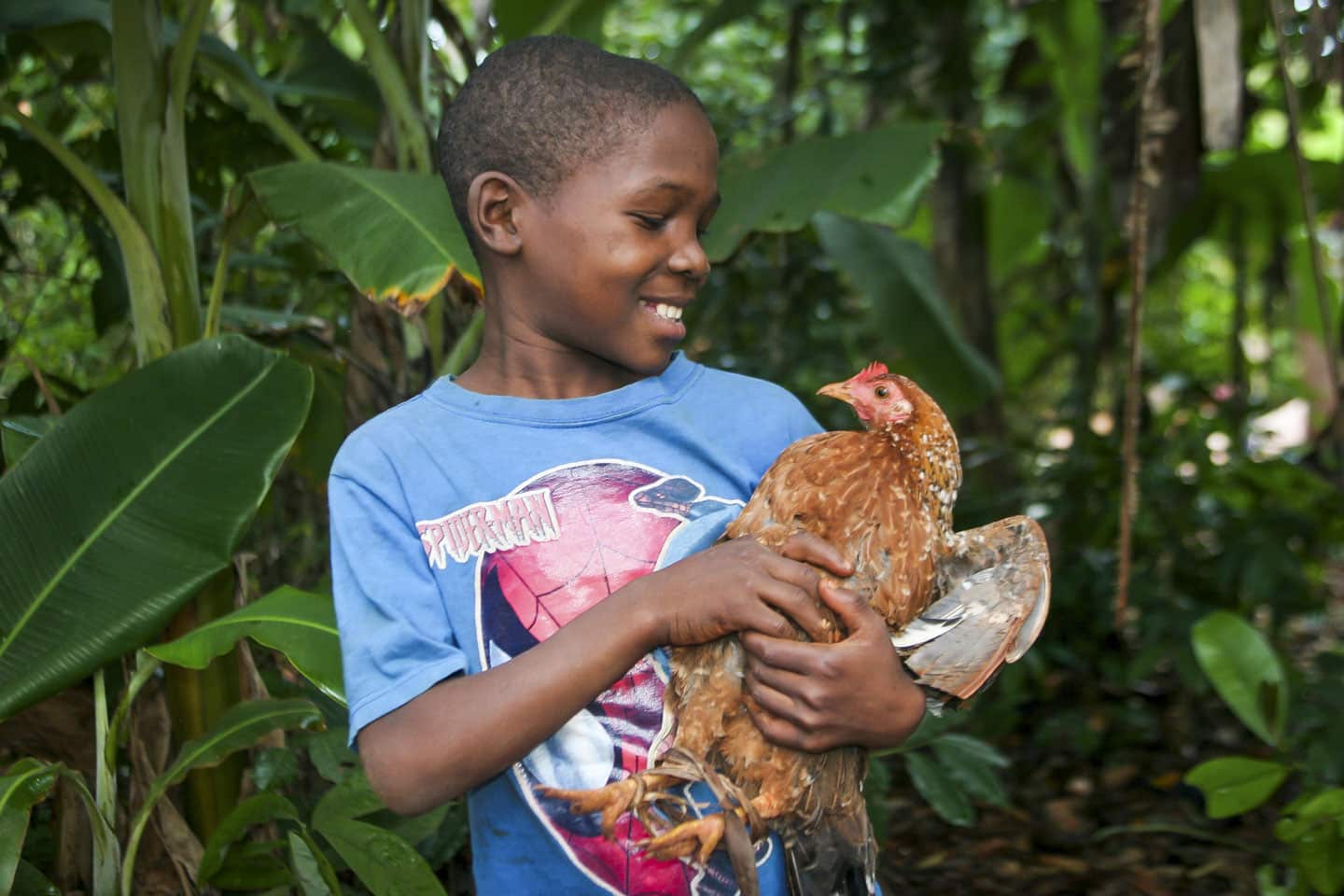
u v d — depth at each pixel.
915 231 7.33
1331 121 7.79
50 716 2.70
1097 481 5.13
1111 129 5.41
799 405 1.60
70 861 2.49
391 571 1.34
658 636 1.20
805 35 6.36
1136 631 5.14
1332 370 3.36
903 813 4.14
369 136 3.72
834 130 5.89
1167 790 4.25
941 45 6.10
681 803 1.24
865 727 1.19
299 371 2.26
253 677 2.51
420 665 1.28
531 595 1.34
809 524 1.31
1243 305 6.47
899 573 1.30
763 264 5.16
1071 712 4.44
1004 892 3.54
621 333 1.34
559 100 1.32
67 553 2.08
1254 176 6.03
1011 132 6.32
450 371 2.68
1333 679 4.12
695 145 1.33
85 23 3.27
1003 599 1.33
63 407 3.24
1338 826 2.50
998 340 7.00
